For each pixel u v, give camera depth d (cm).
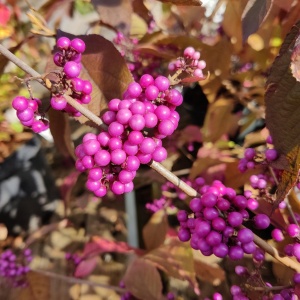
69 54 9
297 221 12
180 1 9
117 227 25
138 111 8
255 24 10
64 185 21
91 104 10
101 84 11
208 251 9
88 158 8
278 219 12
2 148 25
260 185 11
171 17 18
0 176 26
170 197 20
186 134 22
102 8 13
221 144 22
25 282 20
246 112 25
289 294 10
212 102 20
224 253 8
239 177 15
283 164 9
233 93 21
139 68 17
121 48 17
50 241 25
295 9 14
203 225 9
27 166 27
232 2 16
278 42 16
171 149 22
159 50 16
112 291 21
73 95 9
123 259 23
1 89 22
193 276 15
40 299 20
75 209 26
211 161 17
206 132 21
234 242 9
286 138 9
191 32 19
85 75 11
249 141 21
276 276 14
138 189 26
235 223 9
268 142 12
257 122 26
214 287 19
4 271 19
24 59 22
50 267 23
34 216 26
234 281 18
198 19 18
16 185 26
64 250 24
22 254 22
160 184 24
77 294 21
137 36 19
